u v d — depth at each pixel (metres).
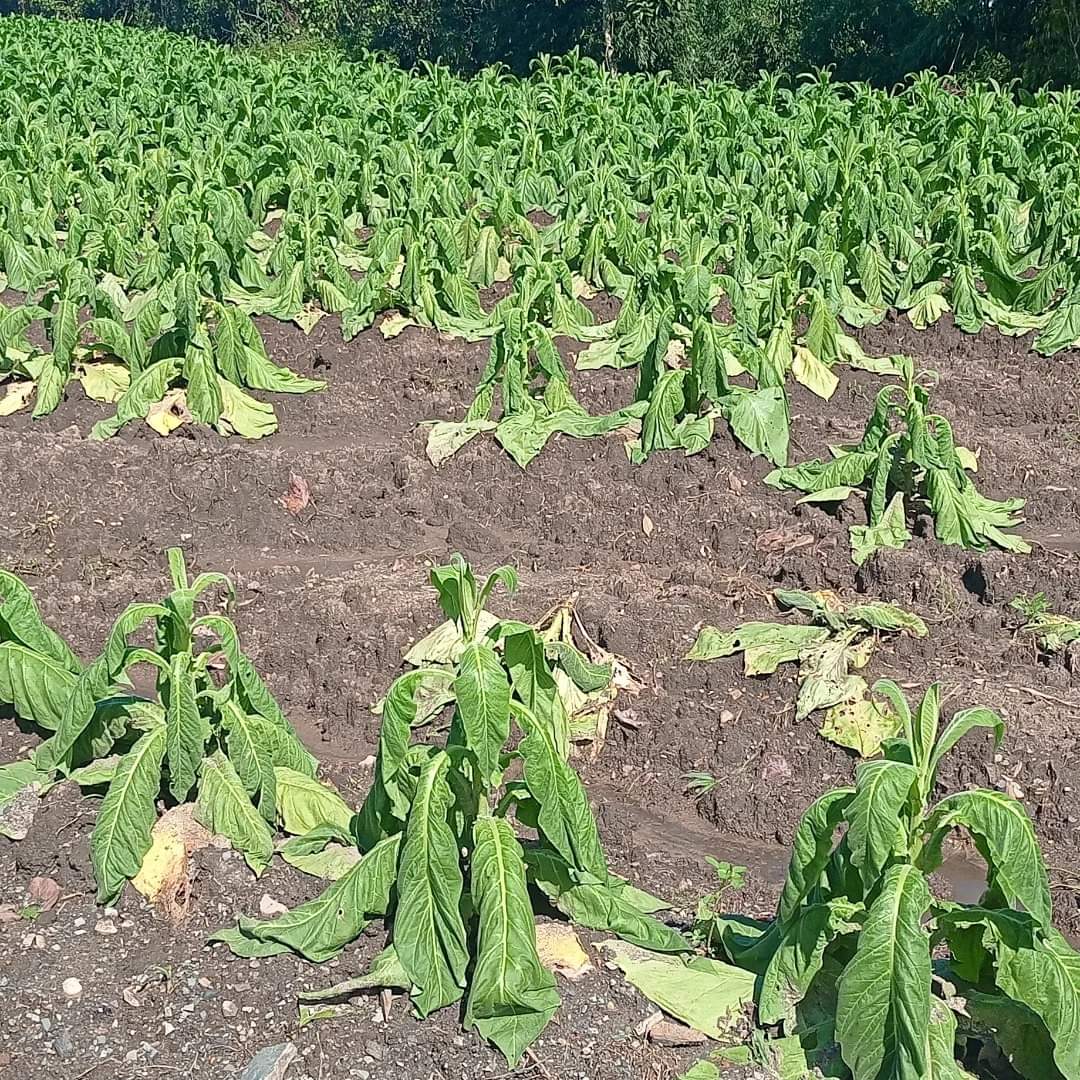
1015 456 5.35
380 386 6.20
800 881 2.79
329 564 4.70
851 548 4.55
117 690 3.72
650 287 6.29
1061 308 6.61
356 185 8.88
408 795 2.95
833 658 3.93
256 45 33.25
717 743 3.82
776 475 4.98
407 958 2.87
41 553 4.71
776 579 4.54
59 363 5.71
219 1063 2.86
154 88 14.00
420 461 5.20
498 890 2.81
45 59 15.86
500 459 5.20
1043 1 19.39
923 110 12.37
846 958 2.86
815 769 3.75
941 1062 2.70
